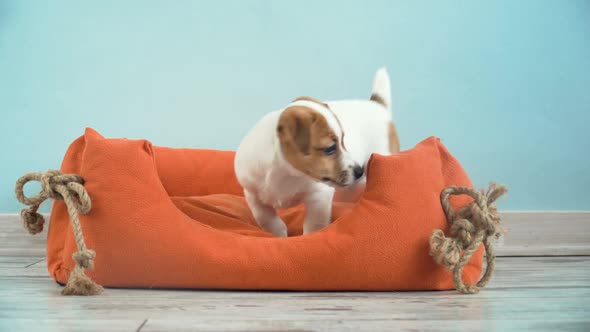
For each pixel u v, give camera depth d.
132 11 2.73
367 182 1.53
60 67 2.71
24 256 2.34
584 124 2.71
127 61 2.74
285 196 1.84
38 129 2.70
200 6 2.74
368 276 1.46
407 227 1.47
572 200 2.72
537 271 1.89
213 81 2.78
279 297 1.42
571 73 2.71
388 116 2.28
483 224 1.47
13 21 2.67
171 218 1.49
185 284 1.48
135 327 1.15
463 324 1.18
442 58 2.74
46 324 1.17
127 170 1.51
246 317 1.22
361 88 2.78
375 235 1.46
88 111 2.74
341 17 2.76
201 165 2.46
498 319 1.22
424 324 1.18
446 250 1.41
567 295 1.47
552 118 2.72
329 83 2.78
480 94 2.74
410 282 1.48
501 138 2.74
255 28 2.76
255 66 2.77
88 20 2.71
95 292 1.43
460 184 1.63
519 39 2.71
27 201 1.51
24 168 2.69
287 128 1.71
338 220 1.52
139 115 2.77
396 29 2.75
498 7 2.71
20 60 2.68
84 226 1.49
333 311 1.28
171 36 2.75
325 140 1.69
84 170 1.53
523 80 2.72
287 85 2.78
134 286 1.51
